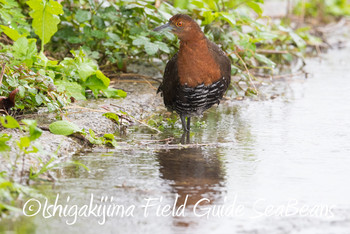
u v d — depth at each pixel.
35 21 11.77
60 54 14.58
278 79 16.50
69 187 7.92
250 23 15.52
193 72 10.26
